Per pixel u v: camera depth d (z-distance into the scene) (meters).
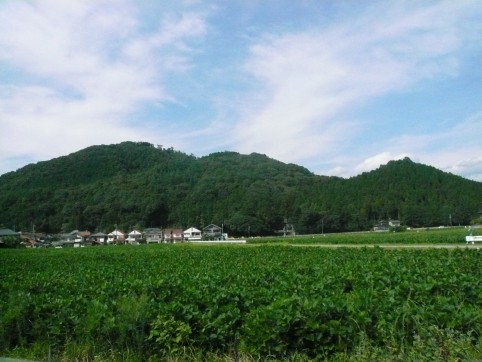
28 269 30.45
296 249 43.62
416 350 7.53
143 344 9.27
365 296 9.84
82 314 10.65
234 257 35.19
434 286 12.30
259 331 8.43
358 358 7.55
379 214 146.25
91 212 140.62
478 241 51.78
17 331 10.55
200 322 9.38
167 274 20.27
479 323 8.33
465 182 167.75
